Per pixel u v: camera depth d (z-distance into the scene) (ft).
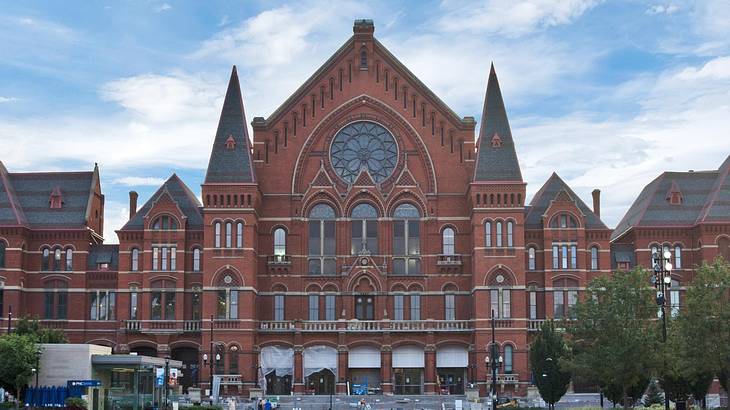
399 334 401.29
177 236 403.95
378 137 420.36
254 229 401.29
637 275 281.54
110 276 407.44
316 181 415.85
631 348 271.08
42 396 275.80
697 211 414.62
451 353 402.93
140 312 400.26
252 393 378.53
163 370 278.05
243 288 393.29
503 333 389.19
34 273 406.62
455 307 409.28
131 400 296.92
